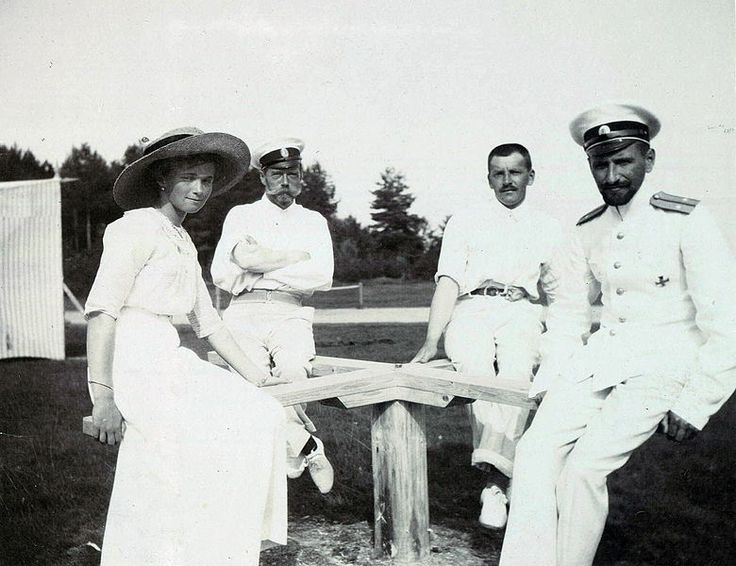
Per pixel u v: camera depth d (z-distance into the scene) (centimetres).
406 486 297
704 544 311
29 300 866
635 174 276
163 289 253
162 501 237
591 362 272
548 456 256
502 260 377
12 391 662
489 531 333
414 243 2003
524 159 381
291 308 383
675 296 271
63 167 2533
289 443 309
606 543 317
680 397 250
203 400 247
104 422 238
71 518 353
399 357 769
